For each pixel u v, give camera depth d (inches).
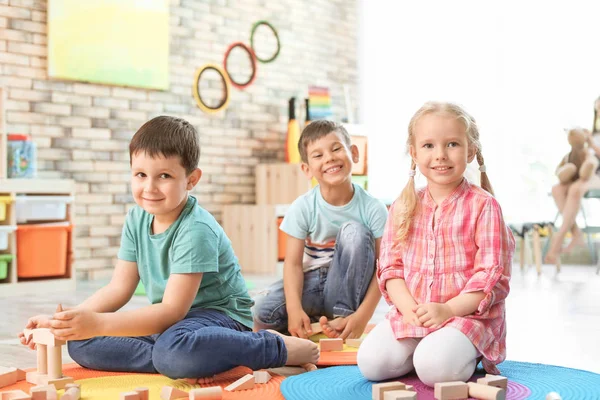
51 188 143.6
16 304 121.4
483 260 56.6
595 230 165.5
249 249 183.2
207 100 188.7
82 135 164.2
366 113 226.8
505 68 200.8
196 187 186.1
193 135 62.2
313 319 82.2
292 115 197.9
